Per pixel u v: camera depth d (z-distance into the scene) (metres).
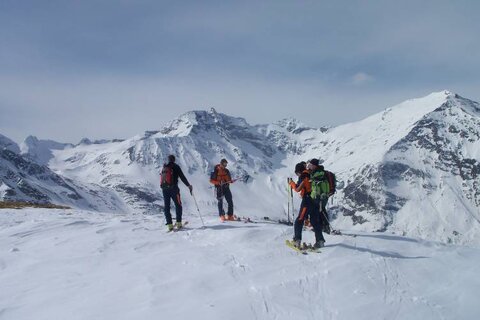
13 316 9.22
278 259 12.63
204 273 11.46
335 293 10.53
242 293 10.26
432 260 12.99
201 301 9.78
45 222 17.83
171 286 10.59
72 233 16.16
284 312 9.56
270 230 15.38
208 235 15.28
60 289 10.60
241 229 15.48
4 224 18.39
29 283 11.09
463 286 11.23
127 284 10.79
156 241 14.69
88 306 9.54
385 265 12.31
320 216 14.65
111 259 12.88
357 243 14.20
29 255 13.48
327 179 14.02
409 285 11.22
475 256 13.78
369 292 10.67
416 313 9.77
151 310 9.27
